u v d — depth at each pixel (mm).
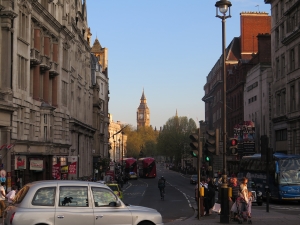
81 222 14641
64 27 52250
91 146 75562
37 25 44094
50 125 47188
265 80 66625
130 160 105062
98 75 93875
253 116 72875
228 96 93938
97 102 83188
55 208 14531
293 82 56469
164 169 191000
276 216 25891
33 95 43938
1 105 33500
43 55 45750
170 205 37094
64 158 51688
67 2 55719
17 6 37969
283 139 60875
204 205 27562
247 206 22156
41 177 44812
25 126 40594
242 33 92438
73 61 60156
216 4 22906
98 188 15180
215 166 101750
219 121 105125
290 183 36844
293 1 56281
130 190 62531
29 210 14305
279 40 62000
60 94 51781
